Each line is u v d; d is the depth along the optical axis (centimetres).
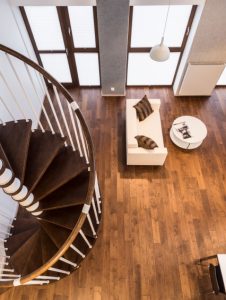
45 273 318
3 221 369
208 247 396
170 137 509
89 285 367
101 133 520
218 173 469
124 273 376
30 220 387
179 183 457
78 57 533
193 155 490
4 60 381
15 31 426
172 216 424
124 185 455
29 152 301
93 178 249
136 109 473
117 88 561
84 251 329
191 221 419
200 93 568
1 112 369
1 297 359
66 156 315
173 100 573
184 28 478
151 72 572
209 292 360
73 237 235
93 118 543
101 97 581
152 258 388
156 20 463
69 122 527
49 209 313
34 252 328
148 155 432
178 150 496
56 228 334
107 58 487
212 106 562
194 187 453
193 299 359
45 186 296
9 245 348
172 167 475
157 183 457
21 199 274
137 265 382
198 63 507
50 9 439
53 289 364
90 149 261
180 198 442
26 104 466
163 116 545
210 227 414
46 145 305
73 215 321
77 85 594
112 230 411
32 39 491
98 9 400
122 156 489
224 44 470
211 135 517
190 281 371
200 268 379
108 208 431
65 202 304
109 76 529
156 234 407
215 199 441
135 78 588
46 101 566
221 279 313
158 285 368
